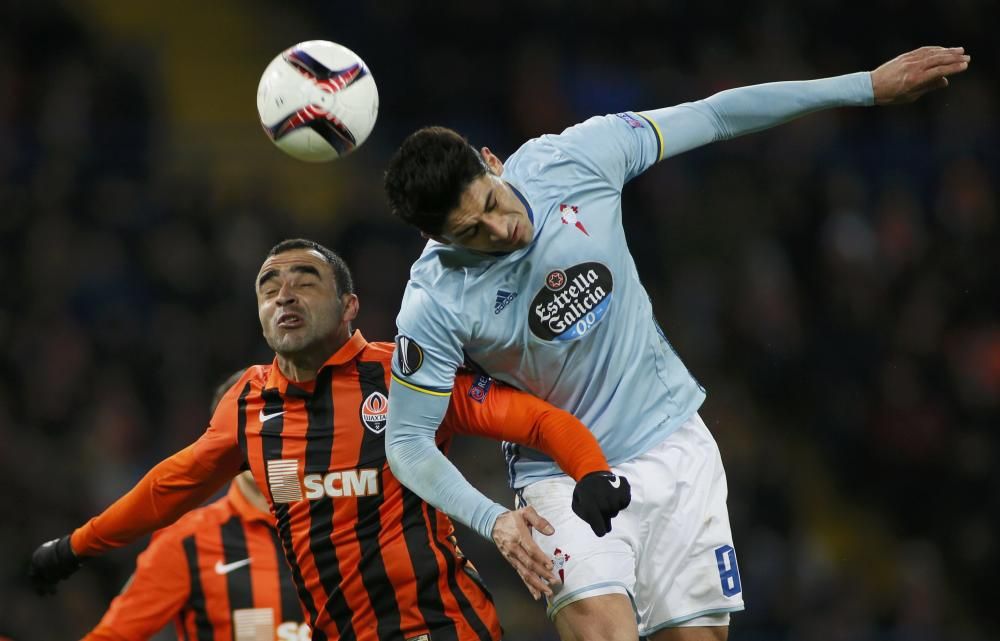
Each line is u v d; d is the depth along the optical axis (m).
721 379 44.03
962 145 51.44
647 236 45.78
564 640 15.43
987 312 46.91
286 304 15.80
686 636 15.95
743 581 37.25
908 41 54.41
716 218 46.44
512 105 49.28
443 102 49.84
